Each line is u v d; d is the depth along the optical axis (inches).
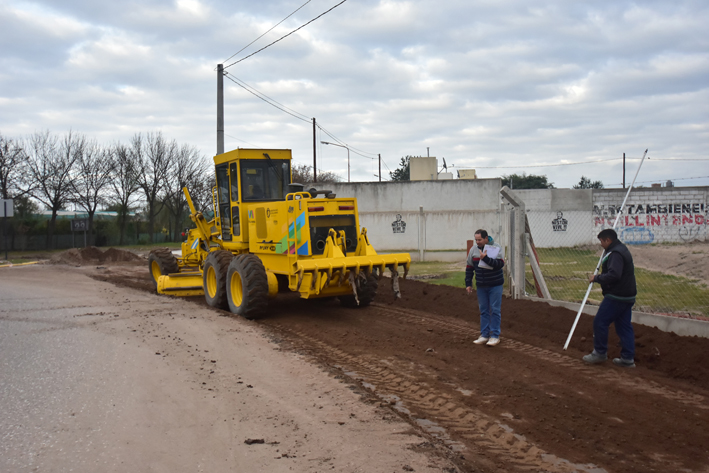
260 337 300.2
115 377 224.8
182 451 156.3
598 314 258.1
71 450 156.6
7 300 437.1
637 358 266.7
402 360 264.5
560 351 281.6
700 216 1082.7
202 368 238.1
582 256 700.7
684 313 340.5
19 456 152.6
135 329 315.0
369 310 400.5
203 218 496.1
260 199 423.8
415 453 156.0
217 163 454.9
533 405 204.7
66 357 255.1
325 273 333.4
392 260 358.0
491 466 155.6
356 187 1045.8
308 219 347.3
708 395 218.5
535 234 1104.8
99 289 509.7
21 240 1465.3
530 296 397.4
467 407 202.1
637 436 179.0
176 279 474.3
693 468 157.9
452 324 348.5
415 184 1040.8
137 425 175.2
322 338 311.1
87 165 1576.0
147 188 1807.3
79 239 1592.0
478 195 1035.3
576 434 179.6
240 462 149.5
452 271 641.6
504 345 294.4
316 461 150.2
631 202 1104.8
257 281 363.6
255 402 196.2
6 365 242.1
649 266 632.4
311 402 196.9
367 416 183.9
